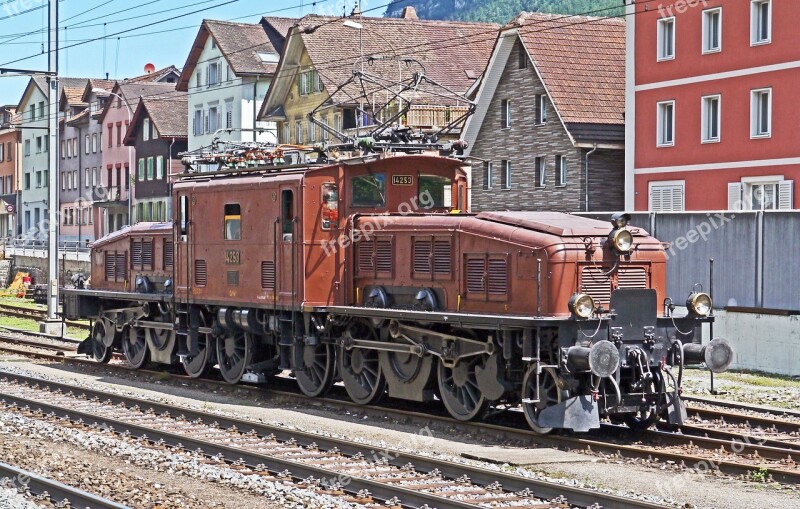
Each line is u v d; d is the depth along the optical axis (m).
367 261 17.06
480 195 43.38
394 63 48.38
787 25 31.52
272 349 19.47
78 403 17.70
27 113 88.44
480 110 42.75
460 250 15.34
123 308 22.95
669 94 35.66
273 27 61.12
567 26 41.34
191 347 20.42
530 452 13.27
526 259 14.25
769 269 22.16
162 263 21.83
